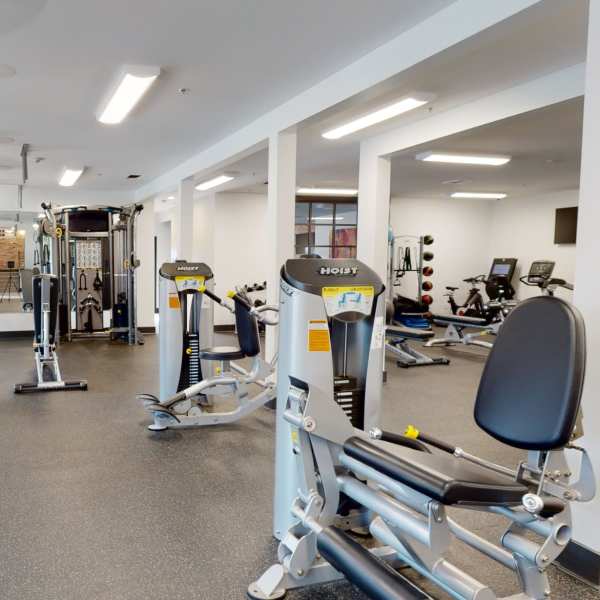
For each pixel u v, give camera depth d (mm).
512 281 10883
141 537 2455
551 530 1568
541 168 7457
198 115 4918
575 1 2295
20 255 8789
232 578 2143
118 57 3555
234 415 4180
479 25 2613
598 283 2098
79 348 7984
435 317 8367
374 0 2754
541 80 3857
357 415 2227
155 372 6230
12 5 2842
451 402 5047
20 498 2846
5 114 4949
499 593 2098
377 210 5617
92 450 3594
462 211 11430
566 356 1594
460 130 4535
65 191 9828
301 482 2021
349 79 3648
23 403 4766
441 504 1484
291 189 4691
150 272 9773
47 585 2078
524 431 1650
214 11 2902
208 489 2988
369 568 1723
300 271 2088
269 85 4066
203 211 10531
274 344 4789
